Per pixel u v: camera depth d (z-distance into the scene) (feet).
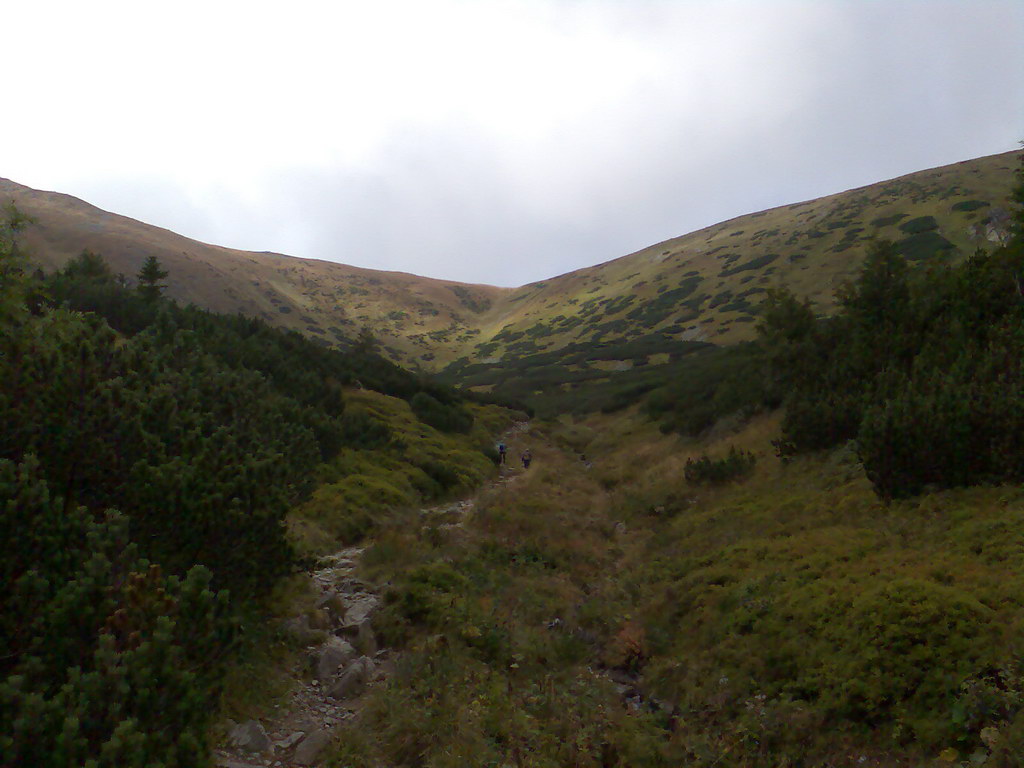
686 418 93.30
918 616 20.13
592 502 60.34
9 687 10.17
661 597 30.45
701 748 17.97
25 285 27.73
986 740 14.94
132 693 11.41
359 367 117.19
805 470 46.78
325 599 26.21
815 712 18.80
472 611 26.00
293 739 16.51
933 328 54.70
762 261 339.77
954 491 31.68
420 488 61.72
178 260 426.92
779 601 25.41
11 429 18.89
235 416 36.06
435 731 16.67
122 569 14.37
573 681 22.33
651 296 383.24
